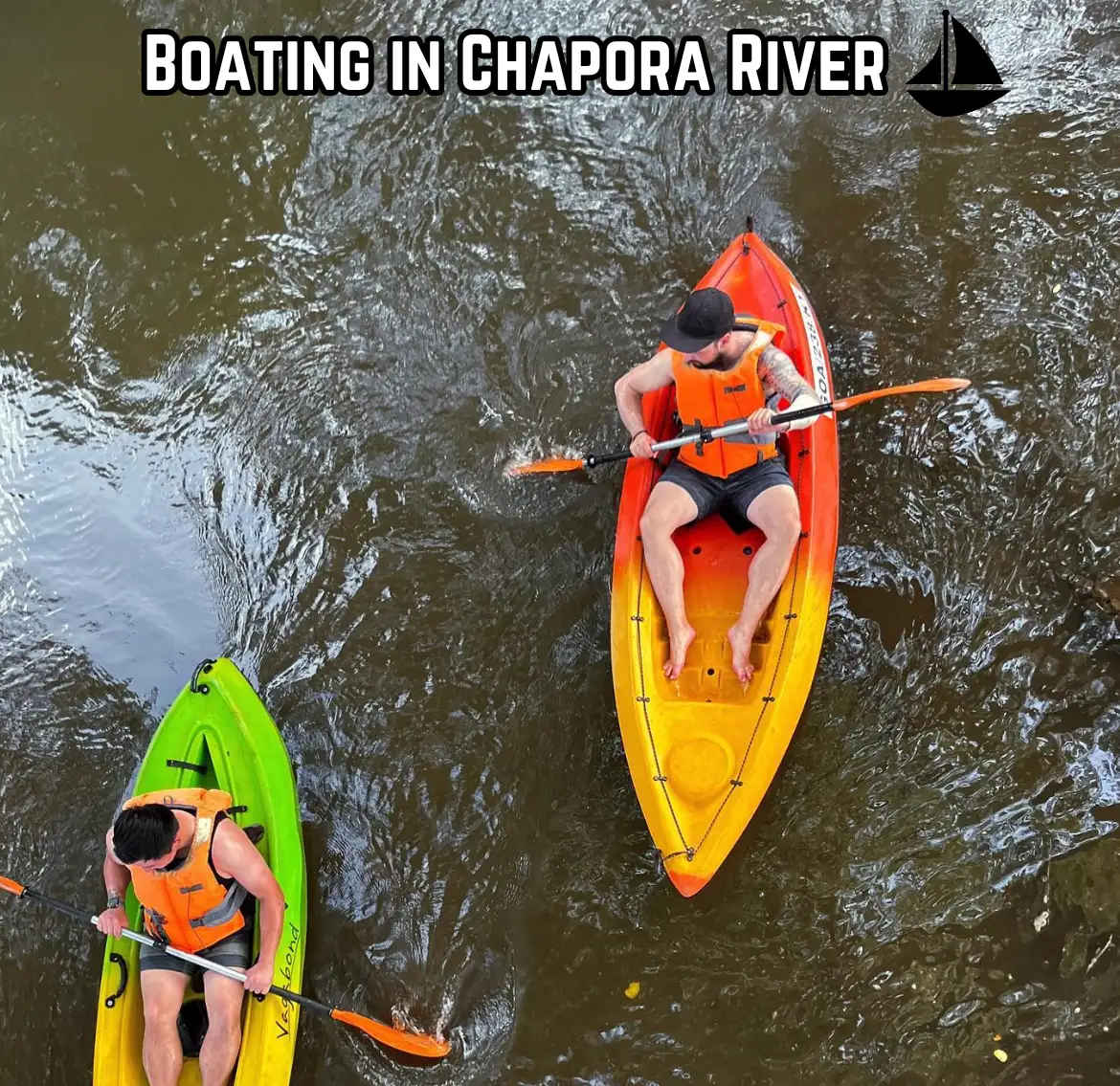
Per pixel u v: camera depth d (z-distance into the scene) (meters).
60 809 4.34
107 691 4.57
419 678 4.42
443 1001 3.86
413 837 4.15
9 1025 3.97
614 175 5.19
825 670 4.19
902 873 3.88
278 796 3.90
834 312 4.79
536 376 4.89
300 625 4.58
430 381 4.93
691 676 3.90
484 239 5.14
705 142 5.18
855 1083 3.64
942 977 3.73
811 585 3.85
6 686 4.60
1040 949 3.74
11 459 4.99
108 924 3.50
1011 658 4.16
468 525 4.66
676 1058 3.72
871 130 5.12
